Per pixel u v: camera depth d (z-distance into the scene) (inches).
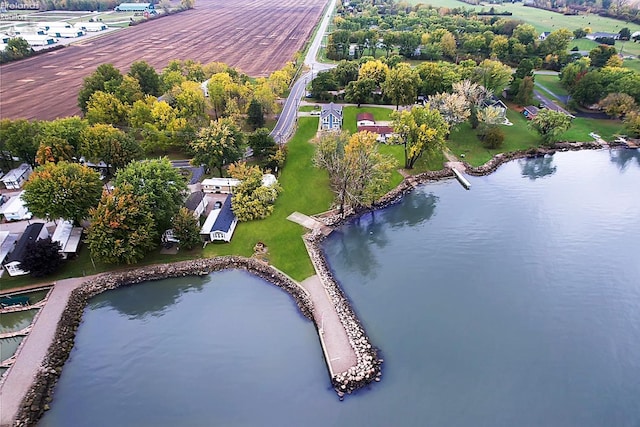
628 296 3009.4
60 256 3031.5
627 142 5305.1
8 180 3897.6
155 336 2657.5
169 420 2162.9
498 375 2418.8
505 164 4881.9
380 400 2266.2
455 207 4082.2
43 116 5531.5
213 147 3961.6
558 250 3486.7
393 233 3698.3
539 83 7135.8
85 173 3228.3
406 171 4576.8
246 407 2225.6
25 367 2399.1
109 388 2336.4
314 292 2938.0
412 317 2812.5
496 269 3275.1
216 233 3351.4
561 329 2741.1
